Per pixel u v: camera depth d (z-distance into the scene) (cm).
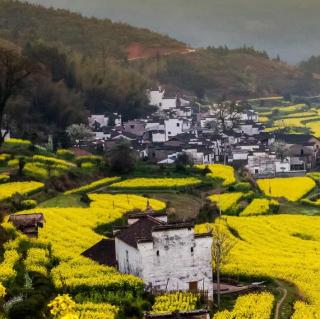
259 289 10300
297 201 19925
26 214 12494
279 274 10988
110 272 10181
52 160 19725
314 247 13712
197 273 9931
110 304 8862
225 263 11106
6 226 11894
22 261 10312
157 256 9788
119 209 15612
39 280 9200
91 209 15262
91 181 19288
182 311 7856
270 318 8881
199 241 9944
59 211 14650
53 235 12475
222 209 17000
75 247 11862
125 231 10625
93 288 9419
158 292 9769
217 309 9419
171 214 15625
